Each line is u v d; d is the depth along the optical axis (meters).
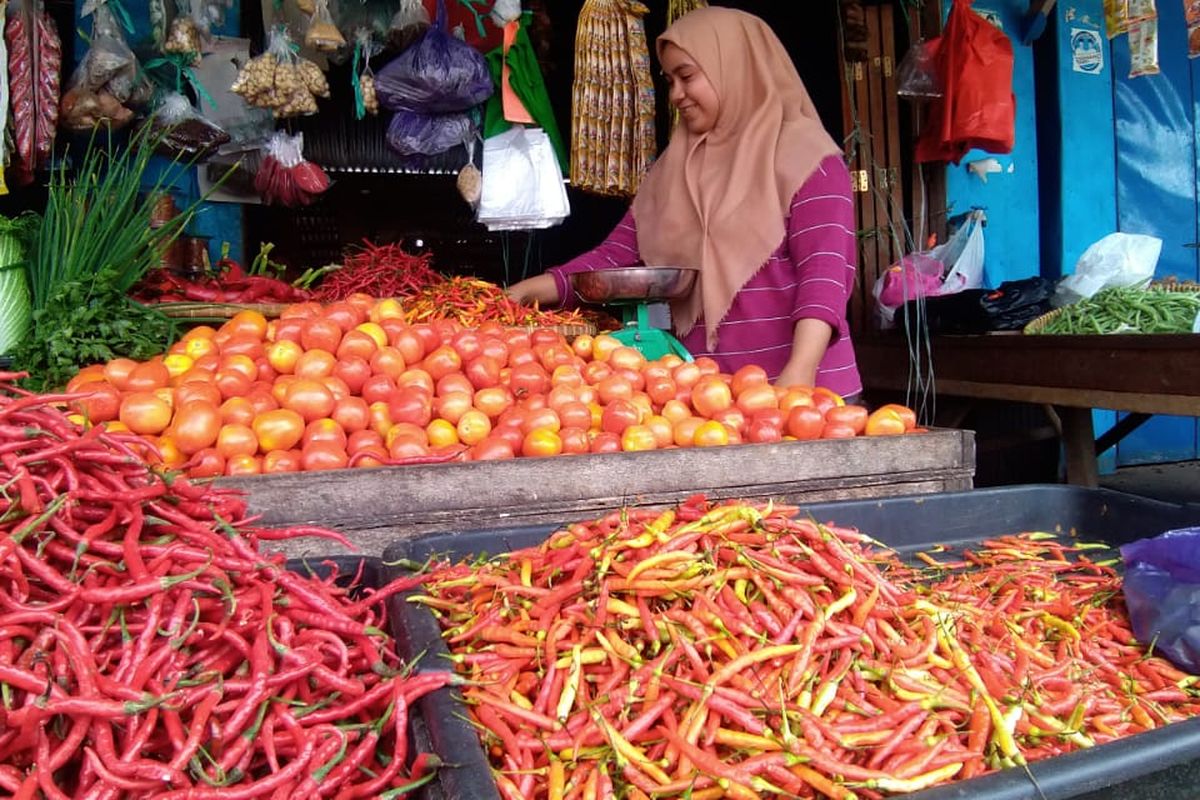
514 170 4.84
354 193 7.02
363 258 4.07
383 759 1.11
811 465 2.02
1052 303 4.68
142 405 1.81
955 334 4.56
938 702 1.16
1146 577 1.54
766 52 2.91
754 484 1.98
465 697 1.15
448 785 0.94
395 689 1.11
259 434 1.83
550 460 1.84
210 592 1.15
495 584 1.38
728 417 2.17
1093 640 1.54
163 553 1.13
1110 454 5.67
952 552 1.94
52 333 2.52
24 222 3.10
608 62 4.58
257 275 3.97
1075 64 5.44
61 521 1.11
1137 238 4.63
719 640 1.19
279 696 1.12
